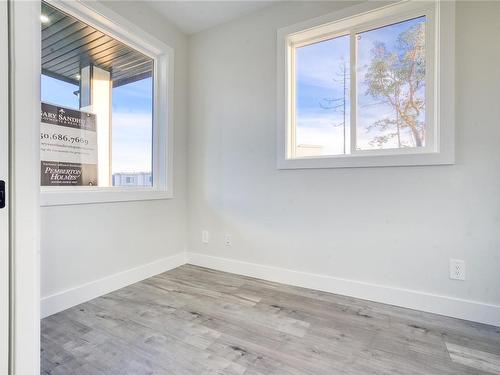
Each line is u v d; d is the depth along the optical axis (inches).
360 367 49.7
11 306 28.2
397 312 71.3
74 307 73.1
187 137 114.0
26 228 29.2
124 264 88.8
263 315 69.0
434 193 71.0
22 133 28.9
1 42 27.3
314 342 57.4
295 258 90.4
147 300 77.9
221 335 59.7
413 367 49.7
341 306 74.6
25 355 29.2
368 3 77.8
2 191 27.4
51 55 73.1
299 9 88.4
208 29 107.9
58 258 71.1
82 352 53.4
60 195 70.9
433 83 73.3
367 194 79.2
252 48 97.9
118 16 83.4
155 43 97.0
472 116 66.7
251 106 98.3
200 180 110.7
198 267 109.1
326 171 85.1
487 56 65.2
